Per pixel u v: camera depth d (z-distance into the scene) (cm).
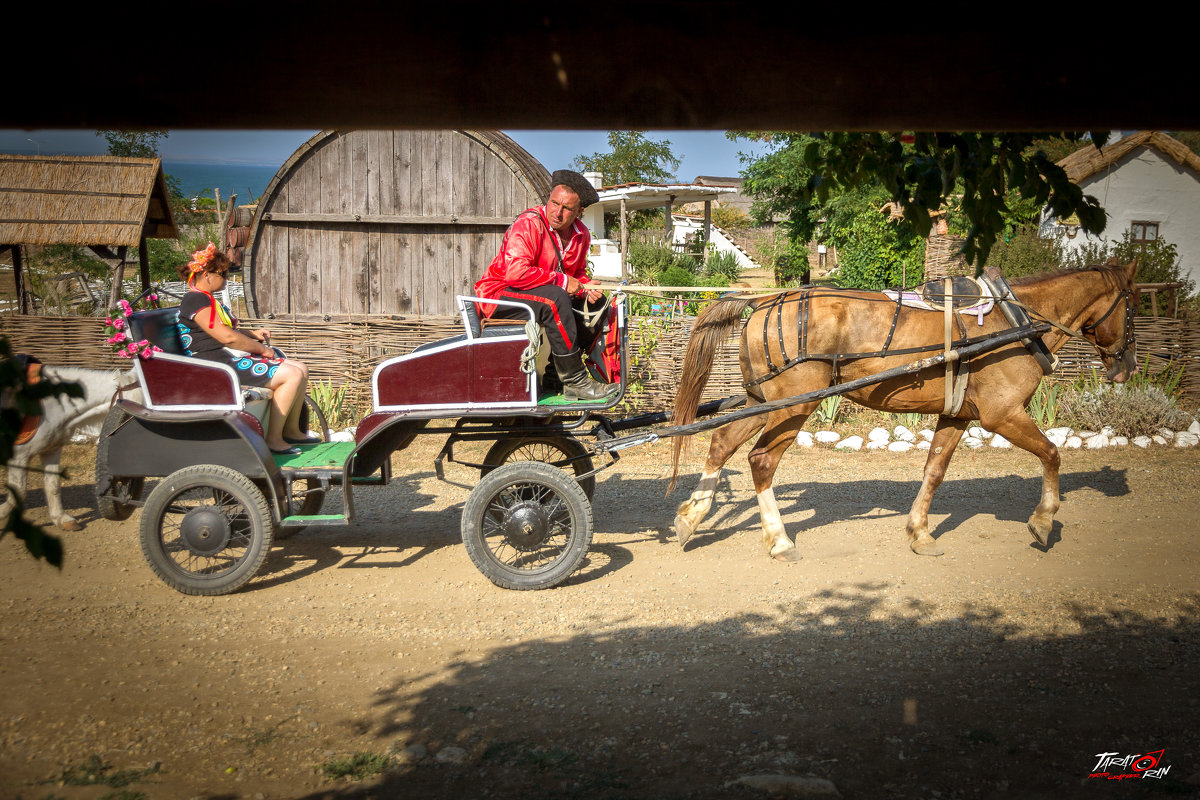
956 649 473
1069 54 176
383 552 659
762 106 177
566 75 172
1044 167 337
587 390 566
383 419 554
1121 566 604
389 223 1420
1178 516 722
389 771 353
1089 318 663
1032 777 346
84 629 504
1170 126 184
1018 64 177
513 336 546
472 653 475
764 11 170
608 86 173
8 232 1363
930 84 178
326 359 1141
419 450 1011
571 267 597
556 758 361
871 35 174
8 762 356
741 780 338
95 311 1634
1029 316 618
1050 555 631
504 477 555
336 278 1422
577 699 418
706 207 3025
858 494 812
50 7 155
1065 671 445
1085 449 990
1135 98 180
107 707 407
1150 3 171
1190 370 1128
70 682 434
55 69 159
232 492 546
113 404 590
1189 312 1189
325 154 1391
